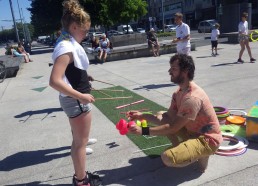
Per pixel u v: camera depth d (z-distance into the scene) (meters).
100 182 3.39
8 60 14.80
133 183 3.38
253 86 7.09
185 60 3.14
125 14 33.84
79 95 2.71
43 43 66.44
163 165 3.68
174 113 3.52
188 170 3.50
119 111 6.00
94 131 5.05
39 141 4.89
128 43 26.34
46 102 7.43
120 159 3.96
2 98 8.37
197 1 59.53
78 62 2.80
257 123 3.97
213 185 3.19
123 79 9.63
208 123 3.24
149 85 8.28
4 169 4.03
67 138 4.91
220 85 7.46
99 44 15.49
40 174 3.80
